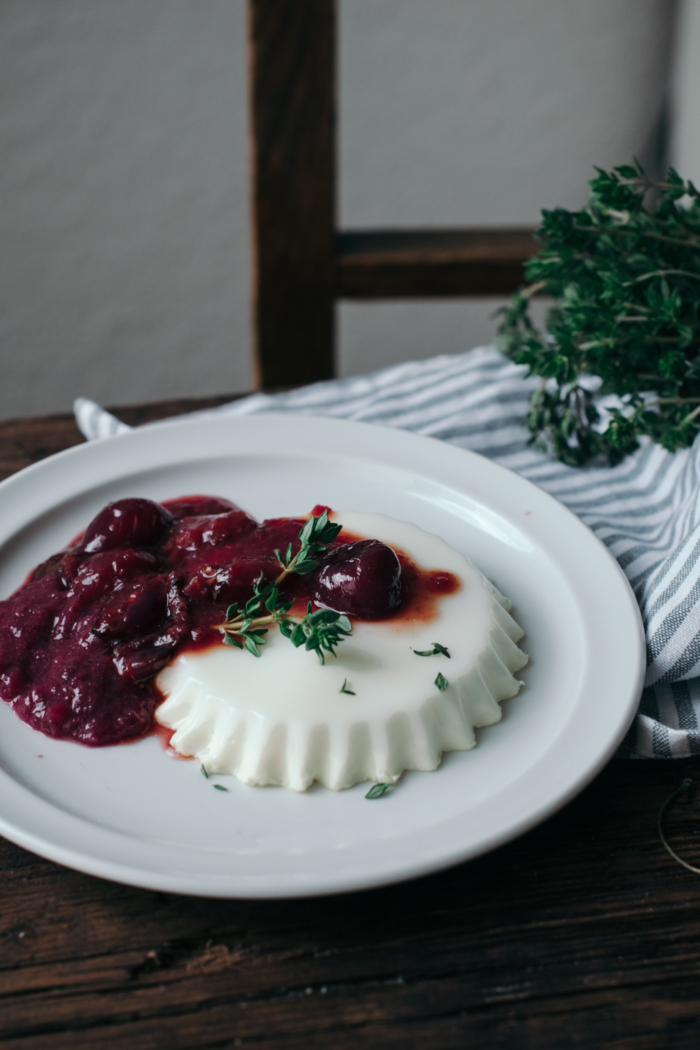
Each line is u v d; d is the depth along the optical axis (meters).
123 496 0.52
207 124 0.96
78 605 0.45
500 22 0.93
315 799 0.41
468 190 1.04
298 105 0.73
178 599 0.44
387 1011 0.37
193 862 0.38
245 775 0.41
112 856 0.38
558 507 0.50
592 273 0.53
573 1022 0.37
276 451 0.53
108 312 1.06
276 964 0.38
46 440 0.58
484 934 0.39
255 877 0.37
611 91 0.98
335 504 0.52
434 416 0.56
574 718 0.42
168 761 0.42
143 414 0.59
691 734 0.42
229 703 0.42
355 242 0.81
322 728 0.41
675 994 0.38
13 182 0.96
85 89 0.92
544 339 0.59
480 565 0.49
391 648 0.43
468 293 0.80
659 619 0.45
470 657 0.43
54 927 0.38
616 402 0.57
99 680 0.43
